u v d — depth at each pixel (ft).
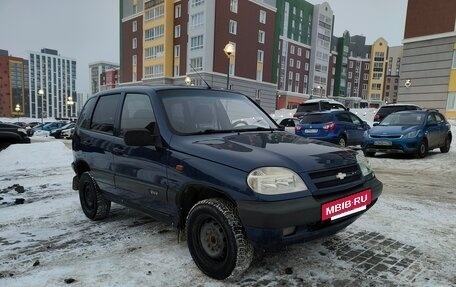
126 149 12.89
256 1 159.74
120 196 13.66
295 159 9.56
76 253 11.94
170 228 14.26
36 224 15.24
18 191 21.61
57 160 35.83
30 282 9.96
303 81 232.53
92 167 15.16
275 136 12.05
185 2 158.10
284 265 10.69
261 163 9.14
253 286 9.48
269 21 167.94
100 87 364.99
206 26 142.31
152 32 173.37
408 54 81.82
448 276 10.04
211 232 9.94
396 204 17.61
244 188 8.89
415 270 10.41
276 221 8.54
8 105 351.46
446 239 12.87
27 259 11.54
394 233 13.46
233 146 10.39
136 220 15.44
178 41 163.32
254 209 8.65
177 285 9.64
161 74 169.78
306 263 10.84
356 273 10.21
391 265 10.73
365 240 12.72
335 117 40.29
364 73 322.55
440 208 16.89
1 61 345.10
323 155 10.16
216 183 9.45
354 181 10.32
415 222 14.76
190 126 11.93
